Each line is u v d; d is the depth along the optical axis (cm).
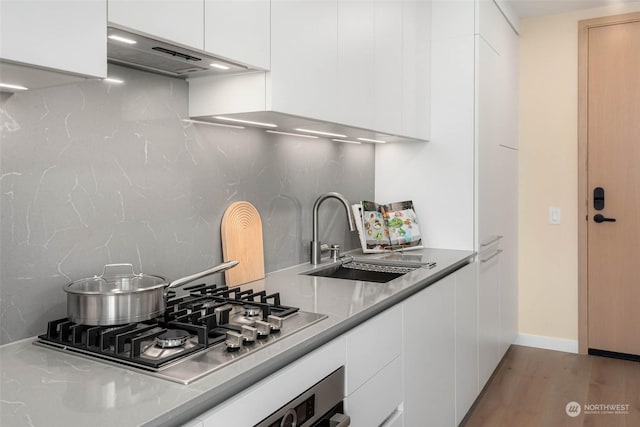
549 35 388
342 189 296
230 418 112
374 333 176
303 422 136
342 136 270
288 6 179
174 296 171
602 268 379
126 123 167
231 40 156
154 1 132
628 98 365
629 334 373
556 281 395
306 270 245
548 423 284
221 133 206
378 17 243
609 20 367
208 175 200
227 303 163
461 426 281
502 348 362
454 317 260
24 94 138
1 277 135
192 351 125
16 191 137
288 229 249
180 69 171
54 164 146
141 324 148
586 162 379
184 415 107
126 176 167
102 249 160
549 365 367
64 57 110
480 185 307
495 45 335
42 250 144
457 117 308
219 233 207
